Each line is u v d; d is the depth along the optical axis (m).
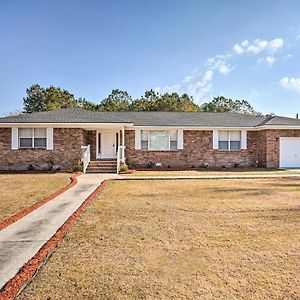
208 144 22.70
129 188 12.29
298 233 6.00
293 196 10.26
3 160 20.11
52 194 10.91
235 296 3.52
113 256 4.80
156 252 4.98
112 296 3.54
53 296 3.55
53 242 5.48
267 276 4.05
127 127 21.48
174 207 8.52
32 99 52.16
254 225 6.60
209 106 61.28
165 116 24.69
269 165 21.86
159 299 3.46
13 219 7.31
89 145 21.28
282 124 21.59
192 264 4.48
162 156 22.36
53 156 20.19
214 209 8.23
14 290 3.68
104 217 7.36
